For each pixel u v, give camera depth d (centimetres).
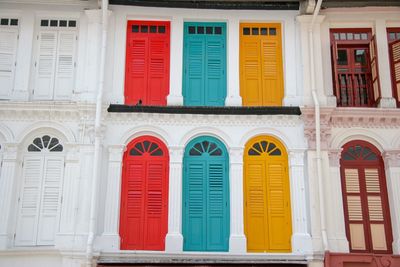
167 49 1100
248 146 1044
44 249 948
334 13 1112
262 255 959
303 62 1074
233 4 1098
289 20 1108
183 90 1080
